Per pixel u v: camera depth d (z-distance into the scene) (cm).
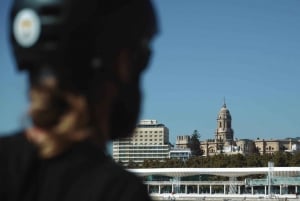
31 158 206
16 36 206
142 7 229
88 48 212
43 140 207
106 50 218
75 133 210
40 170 206
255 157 19962
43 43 205
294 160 19600
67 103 209
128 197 202
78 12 208
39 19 204
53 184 203
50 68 207
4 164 207
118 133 231
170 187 17388
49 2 205
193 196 15800
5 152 210
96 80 216
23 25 205
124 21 222
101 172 205
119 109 227
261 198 15238
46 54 206
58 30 205
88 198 200
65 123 208
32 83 209
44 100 206
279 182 15738
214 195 15750
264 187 16825
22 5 206
